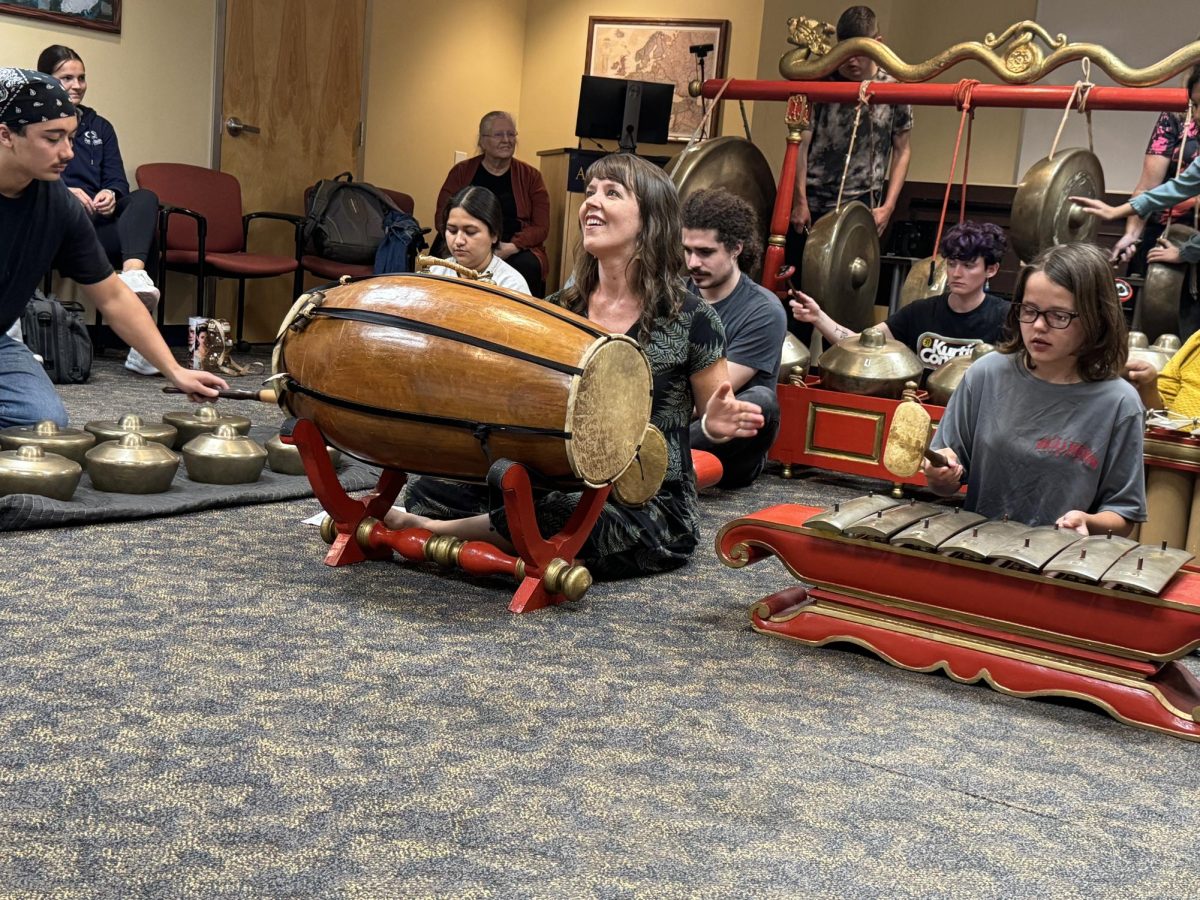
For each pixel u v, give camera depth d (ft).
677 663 7.24
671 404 9.11
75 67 18.94
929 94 15.20
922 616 7.48
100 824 4.72
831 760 5.97
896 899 4.64
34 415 10.64
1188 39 24.26
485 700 6.36
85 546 8.66
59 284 20.74
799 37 15.92
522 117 29.48
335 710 6.05
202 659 6.59
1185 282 15.15
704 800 5.38
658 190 8.61
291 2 24.07
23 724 5.57
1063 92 14.62
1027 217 15.33
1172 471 9.10
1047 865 5.03
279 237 24.59
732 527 7.91
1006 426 7.96
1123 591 6.72
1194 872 5.08
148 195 19.66
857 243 16.19
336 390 7.88
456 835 4.86
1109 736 6.64
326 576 8.40
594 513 8.27
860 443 13.92
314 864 4.54
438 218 24.48
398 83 26.53
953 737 6.42
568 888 4.51
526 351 7.46
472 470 7.94
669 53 27.37
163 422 11.65
